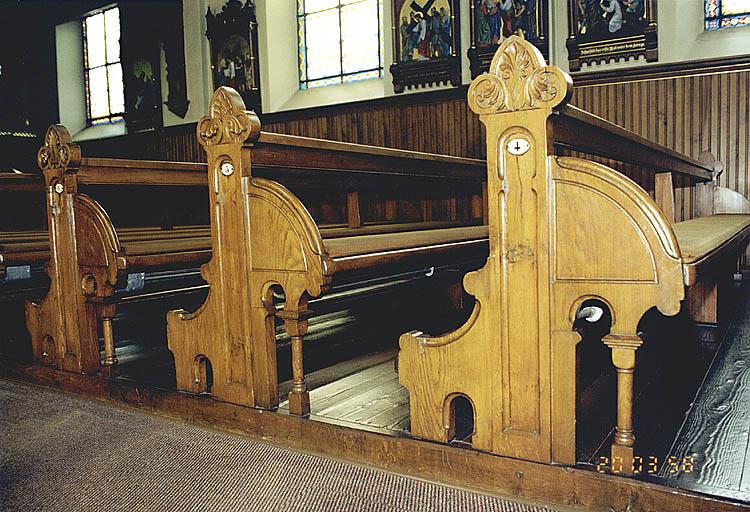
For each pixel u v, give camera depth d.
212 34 10.55
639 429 2.43
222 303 2.82
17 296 5.74
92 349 3.37
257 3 10.08
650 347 3.78
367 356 3.85
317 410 2.79
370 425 2.53
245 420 2.75
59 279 3.46
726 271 4.96
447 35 8.29
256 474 2.33
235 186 2.73
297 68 10.34
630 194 1.94
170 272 6.54
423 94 8.46
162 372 3.49
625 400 1.98
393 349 4.02
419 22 8.45
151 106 11.62
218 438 2.71
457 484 2.21
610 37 7.18
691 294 4.38
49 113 13.55
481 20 7.97
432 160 4.49
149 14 11.33
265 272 2.68
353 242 2.86
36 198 8.09
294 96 10.27
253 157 2.76
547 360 2.07
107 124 13.20
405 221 6.70
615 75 7.20
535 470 2.07
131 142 12.05
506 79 2.09
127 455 2.54
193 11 10.82
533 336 2.10
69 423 2.94
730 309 4.88
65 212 3.37
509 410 2.15
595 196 1.99
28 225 8.09
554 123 2.12
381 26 9.50
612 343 1.98
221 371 2.86
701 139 6.84
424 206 7.13
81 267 3.33
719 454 2.16
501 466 2.13
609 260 1.98
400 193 6.77
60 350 3.50
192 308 5.54
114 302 3.33
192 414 2.92
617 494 1.94
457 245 3.54
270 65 10.06
